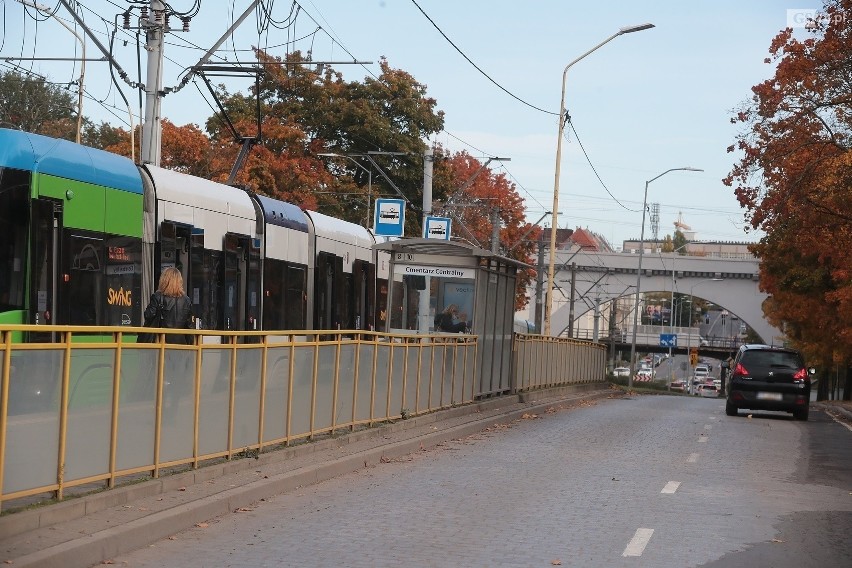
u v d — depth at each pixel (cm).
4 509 832
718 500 1253
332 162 5628
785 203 3238
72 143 1593
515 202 6812
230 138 5134
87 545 789
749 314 8681
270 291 2366
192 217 1956
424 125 5828
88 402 932
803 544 991
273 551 882
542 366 3322
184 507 970
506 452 1717
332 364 1549
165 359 1070
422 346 1995
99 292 1598
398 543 933
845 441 2283
